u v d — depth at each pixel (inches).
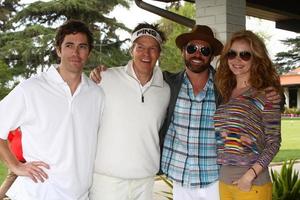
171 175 141.3
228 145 124.3
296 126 1067.9
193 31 141.9
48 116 114.0
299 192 209.9
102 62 835.4
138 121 135.3
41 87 114.8
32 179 113.3
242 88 130.5
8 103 113.4
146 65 136.0
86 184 121.7
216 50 143.5
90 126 121.6
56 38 119.7
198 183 137.8
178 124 140.9
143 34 136.4
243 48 127.6
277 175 223.8
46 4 914.1
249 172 119.3
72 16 908.0
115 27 935.0
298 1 328.2
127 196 137.4
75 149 117.3
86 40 119.0
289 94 1728.6
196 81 142.7
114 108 133.4
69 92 117.1
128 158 133.8
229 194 125.6
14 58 886.4
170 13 282.5
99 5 928.9
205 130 138.3
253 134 121.9
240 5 248.1
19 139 121.0
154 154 139.3
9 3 1027.9
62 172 115.3
